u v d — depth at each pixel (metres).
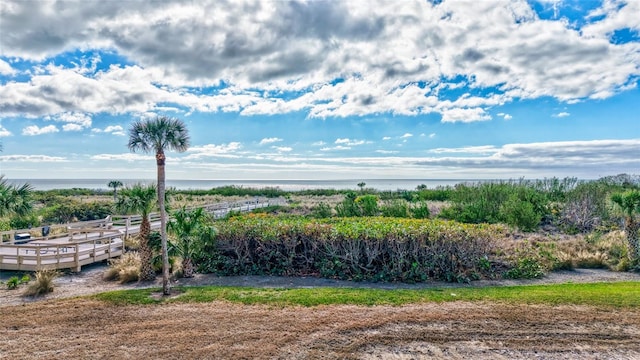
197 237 10.80
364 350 5.59
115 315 7.14
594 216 17.67
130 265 11.09
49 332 6.32
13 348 5.71
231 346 5.72
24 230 15.34
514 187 20.77
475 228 10.94
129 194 10.34
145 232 10.36
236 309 7.41
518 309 7.19
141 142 8.56
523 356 5.39
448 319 6.73
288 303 7.74
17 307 7.72
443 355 5.43
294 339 5.96
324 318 6.84
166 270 8.58
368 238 10.48
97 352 5.55
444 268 10.20
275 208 26.11
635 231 11.91
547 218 18.84
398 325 6.48
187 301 7.98
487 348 5.64
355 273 10.42
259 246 11.28
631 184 19.62
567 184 21.41
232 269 11.09
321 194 50.12
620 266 11.08
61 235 16.39
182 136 8.84
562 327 6.34
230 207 26.50
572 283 9.59
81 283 10.31
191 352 5.52
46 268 11.20
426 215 19.05
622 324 6.43
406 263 10.24
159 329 6.41
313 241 11.00
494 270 10.62
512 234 15.23
